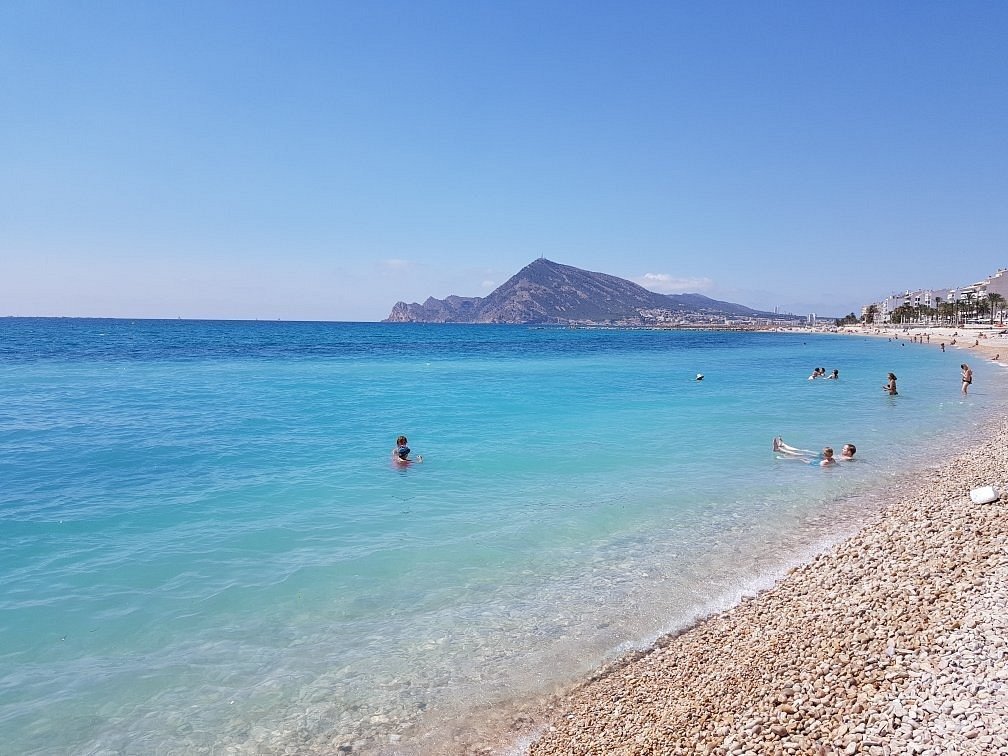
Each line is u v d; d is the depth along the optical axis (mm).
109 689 7465
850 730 5664
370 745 6684
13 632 8539
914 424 26094
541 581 10523
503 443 21391
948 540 10203
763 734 5898
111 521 12961
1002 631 6793
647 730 6500
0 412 26672
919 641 6977
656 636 8758
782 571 10836
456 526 13070
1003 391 39000
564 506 14492
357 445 20688
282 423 24703
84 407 28312
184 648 8352
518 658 8281
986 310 175125
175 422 24547
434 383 42062
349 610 9469
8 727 6730
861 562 10148
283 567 10891
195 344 92312
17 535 12039
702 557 11539
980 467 16547
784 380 46719
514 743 6723
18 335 113625
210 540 12016
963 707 5609
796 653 7457
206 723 6953
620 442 21750
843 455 19562
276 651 8375
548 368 58656
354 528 12852
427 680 7816
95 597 9609
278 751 6562
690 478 17156
